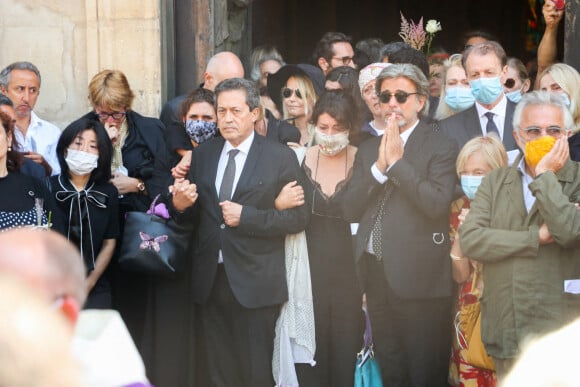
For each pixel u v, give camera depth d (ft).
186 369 23.27
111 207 23.09
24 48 28.22
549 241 19.01
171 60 28.63
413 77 21.62
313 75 28.30
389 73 21.68
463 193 21.95
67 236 22.57
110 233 23.16
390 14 53.01
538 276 19.12
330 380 22.67
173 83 28.76
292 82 25.71
